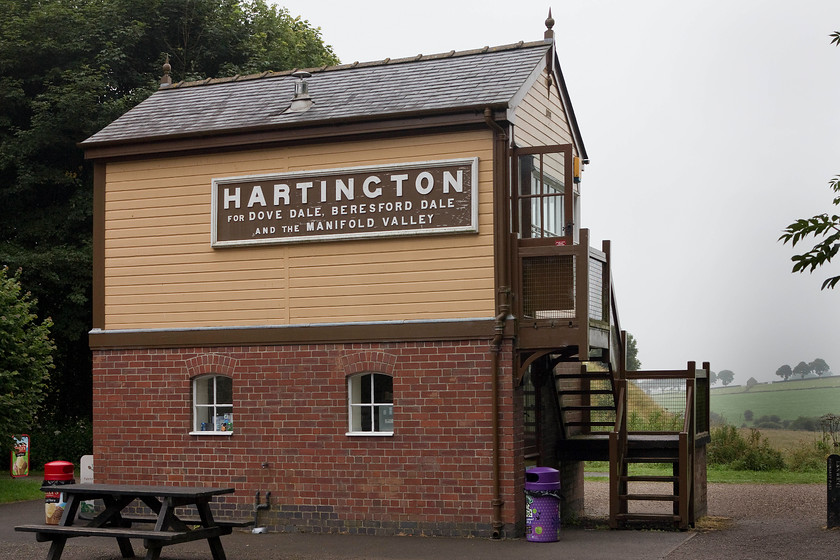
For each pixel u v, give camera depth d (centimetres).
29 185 2659
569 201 1407
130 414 1583
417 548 1299
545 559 1198
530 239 1408
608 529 1491
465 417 1393
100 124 2652
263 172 1535
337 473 1459
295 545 1345
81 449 2575
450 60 1638
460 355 1402
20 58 2753
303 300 1500
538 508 1343
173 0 2977
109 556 1294
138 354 1585
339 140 1489
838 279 711
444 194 1423
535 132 1559
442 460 1401
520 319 1391
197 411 1563
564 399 1802
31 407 2131
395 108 1453
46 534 1218
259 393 1512
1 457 2539
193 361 1551
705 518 1600
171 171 1588
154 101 1762
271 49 3272
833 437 2578
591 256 1412
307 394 1484
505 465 1370
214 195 1552
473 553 1251
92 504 1584
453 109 1396
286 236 1508
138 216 1602
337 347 1472
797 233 727
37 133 2633
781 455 2533
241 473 1512
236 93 1719
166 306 1576
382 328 1442
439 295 1423
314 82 1675
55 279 2508
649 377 1575
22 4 2883
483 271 1402
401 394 1430
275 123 1499
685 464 1448
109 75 2842
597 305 1454
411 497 1414
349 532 1445
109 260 1614
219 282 1549
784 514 1653
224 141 1535
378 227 1456
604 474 2473
